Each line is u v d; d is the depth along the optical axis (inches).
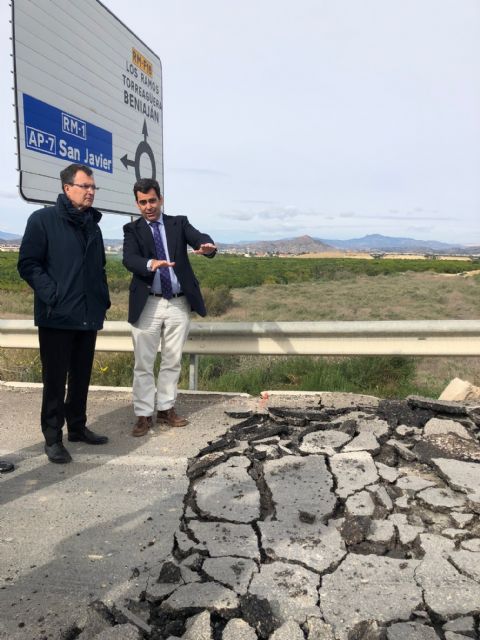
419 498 124.2
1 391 225.3
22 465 153.6
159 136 326.6
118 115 268.5
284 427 167.5
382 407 184.4
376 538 109.8
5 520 122.6
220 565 101.8
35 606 93.7
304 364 276.8
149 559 106.6
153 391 177.3
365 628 83.5
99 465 152.3
